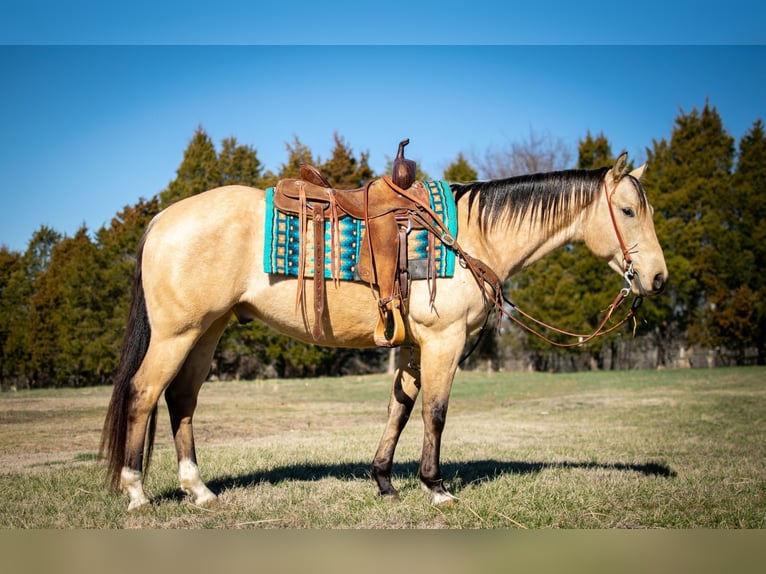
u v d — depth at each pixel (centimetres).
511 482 471
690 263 2409
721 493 450
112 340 2123
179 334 388
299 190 405
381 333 403
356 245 403
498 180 454
